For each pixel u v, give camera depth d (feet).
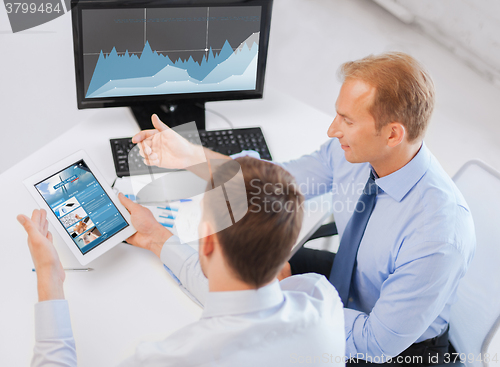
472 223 3.55
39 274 3.14
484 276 3.58
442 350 3.82
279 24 9.78
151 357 2.35
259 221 2.19
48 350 2.87
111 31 3.90
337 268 4.07
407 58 3.35
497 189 3.66
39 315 2.97
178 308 3.28
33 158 4.07
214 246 2.29
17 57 8.09
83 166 3.52
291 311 2.51
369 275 3.96
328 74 8.89
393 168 3.59
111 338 3.07
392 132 3.39
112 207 3.54
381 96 3.26
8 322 3.06
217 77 4.42
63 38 8.55
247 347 2.35
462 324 3.77
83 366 2.92
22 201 3.73
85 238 3.42
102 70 4.08
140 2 3.81
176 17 3.97
